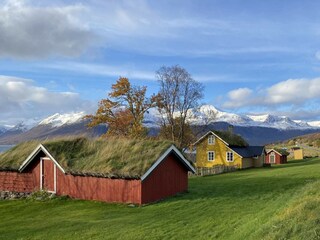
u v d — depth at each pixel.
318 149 113.94
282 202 21.41
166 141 30.16
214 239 16.28
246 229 16.41
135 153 29.27
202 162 72.25
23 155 34.31
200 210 22.97
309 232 12.64
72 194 30.25
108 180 28.48
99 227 20.20
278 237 13.33
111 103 65.06
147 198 27.28
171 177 29.78
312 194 19.30
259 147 76.56
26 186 32.84
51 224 21.78
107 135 63.22
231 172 59.28
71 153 31.84
